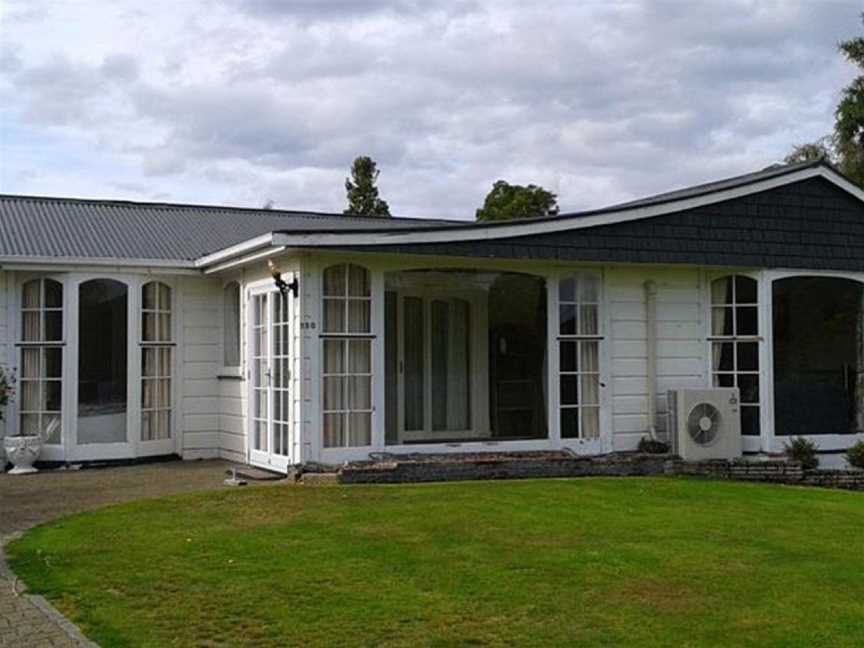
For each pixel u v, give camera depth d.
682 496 10.33
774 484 12.13
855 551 7.55
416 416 14.23
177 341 14.28
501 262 12.60
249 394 13.08
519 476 11.80
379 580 6.43
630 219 12.77
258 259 12.20
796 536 8.13
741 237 13.47
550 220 12.26
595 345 13.27
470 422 14.57
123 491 10.69
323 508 9.20
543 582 6.39
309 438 11.60
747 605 5.91
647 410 13.44
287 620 5.53
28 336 13.39
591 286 13.27
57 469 12.99
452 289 14.52
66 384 13.23
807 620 5.61
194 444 14.39
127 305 13.68
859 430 14.47
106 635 5.26
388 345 14.00
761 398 13.59
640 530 8.23
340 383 11.84
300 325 11.60
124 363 13.63
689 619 5.60
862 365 14.56
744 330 13.83
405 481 11.20
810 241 13.90
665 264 13.09
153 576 6.52
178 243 14.90
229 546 7.47
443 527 8.26
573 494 10.25
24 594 6.09
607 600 5.98
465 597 6.01
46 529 8.24
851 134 26.23
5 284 13.32
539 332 13.97
